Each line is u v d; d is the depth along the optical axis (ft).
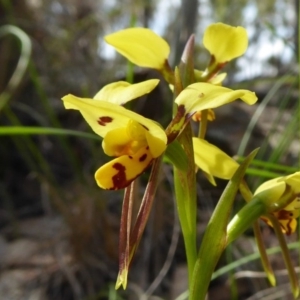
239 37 0.24
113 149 0.20
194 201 0.22
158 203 0.49
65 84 0.76
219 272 0.35
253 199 0.22
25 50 0.42
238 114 0.66
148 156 0.20
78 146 0.67
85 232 0.49
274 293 0.41
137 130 0.19
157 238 0.49
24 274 0.50
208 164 0.25
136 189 0.46
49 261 0.51
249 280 0.45
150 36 0.24
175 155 0.20
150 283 0.48
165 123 0.51
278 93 0.76
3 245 0.55
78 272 0.48
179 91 0.21
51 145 0.68
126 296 0.46
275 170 0.51
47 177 0.53
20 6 0.82
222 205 0.21
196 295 0.21
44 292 0.47
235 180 0.21
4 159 0.70
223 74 0.24
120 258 0.20
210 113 0.25
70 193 0.58
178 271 0.48
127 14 0.88
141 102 0.59
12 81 0.73
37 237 0.56
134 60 0.24
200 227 0.52
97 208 0.50
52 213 0.61
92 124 0.20
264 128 0.62
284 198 0.22
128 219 0.20
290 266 0.23
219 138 0.61
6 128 0.33
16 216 0.64
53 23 0.86
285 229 0.23
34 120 0.73
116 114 0.19
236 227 0.22
